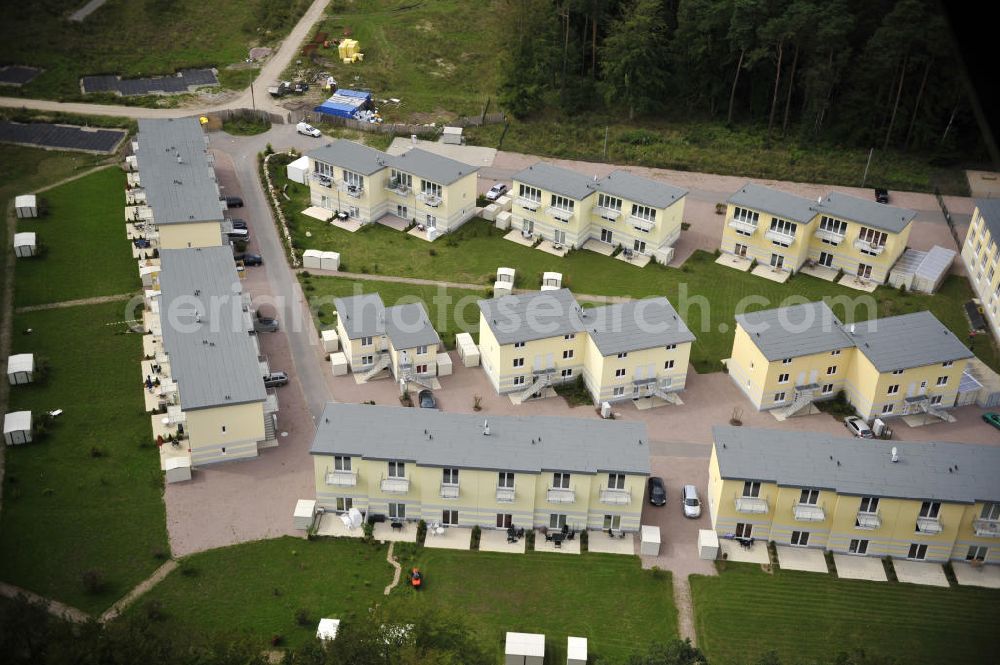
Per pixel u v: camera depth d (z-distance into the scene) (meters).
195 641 74.19
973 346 114.00
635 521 86.44
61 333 111.00
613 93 167.00
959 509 81.56
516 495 84.75
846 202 126.94
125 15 188.12
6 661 63.44
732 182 151.12
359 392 103.81
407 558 83.88
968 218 141.50
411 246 131.38
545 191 130.38
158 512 87.44
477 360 108.25
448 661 61.81
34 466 92.00
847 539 84.50
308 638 75.69
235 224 130.62
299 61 179.38
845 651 76.25
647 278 126.19
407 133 159.38
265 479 91.88
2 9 182.88
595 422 89.00
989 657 76.19
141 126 141.50
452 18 195.00
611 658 75.38
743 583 82.31
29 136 153.38
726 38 159.75
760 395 101.81
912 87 157.12
